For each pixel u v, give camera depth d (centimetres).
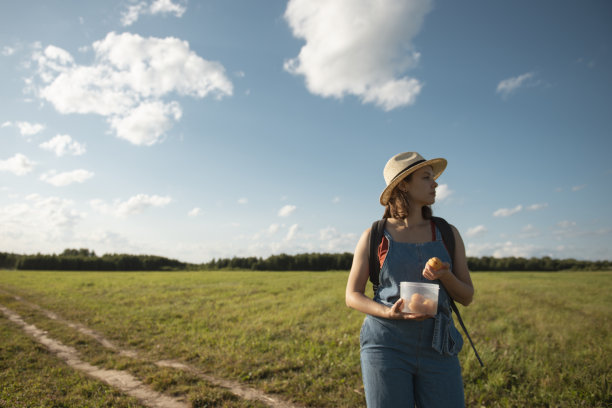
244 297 1462
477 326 788
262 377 480
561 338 655
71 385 454
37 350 626
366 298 183
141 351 644
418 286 166
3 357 576
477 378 443
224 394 414
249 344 636
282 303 1231
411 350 171
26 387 443
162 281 2514
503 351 557
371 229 204
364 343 185
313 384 436
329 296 1350
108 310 1119
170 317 994
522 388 411
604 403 372
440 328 170
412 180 198
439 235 192
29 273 4000
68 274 3941
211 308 1156
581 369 471
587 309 1078
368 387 176
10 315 1050
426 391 169
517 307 1101
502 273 3953
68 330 815
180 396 423
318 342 639
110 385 456
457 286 172
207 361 555
